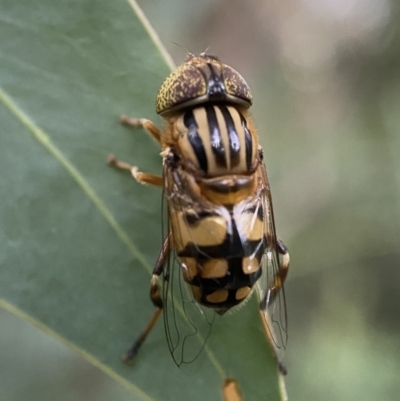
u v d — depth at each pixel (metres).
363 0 0.15
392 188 0.13
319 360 0.11
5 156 0.07
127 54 0.07
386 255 0.12
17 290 0.07
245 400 0.07
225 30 0.13
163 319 0.07
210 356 0.07
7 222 0.07
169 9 0.12
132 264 0.07
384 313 0.12
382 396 0.11
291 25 0.14
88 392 0.10
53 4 0.07
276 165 0.13
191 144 0.07
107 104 0.07
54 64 0.07
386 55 0.14
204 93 0.07
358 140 0.13
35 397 0.09
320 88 0.14
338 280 0.12
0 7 0.07
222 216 0.07
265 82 0.14
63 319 0.07
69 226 0.07
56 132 0.07
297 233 0.13
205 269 0.07
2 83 0.07
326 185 0.13
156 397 0.07
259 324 0.07
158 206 0.07
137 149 0.07
